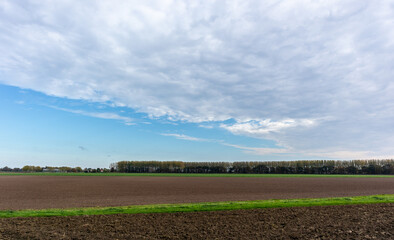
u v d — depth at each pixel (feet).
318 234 35.22
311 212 49.21
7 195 89.61
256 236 34.78
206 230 37.60
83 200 75.66
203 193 96.07
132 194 92.68
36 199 78.33
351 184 142.00
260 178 216.13
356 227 38.22
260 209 52.90
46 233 35.27
